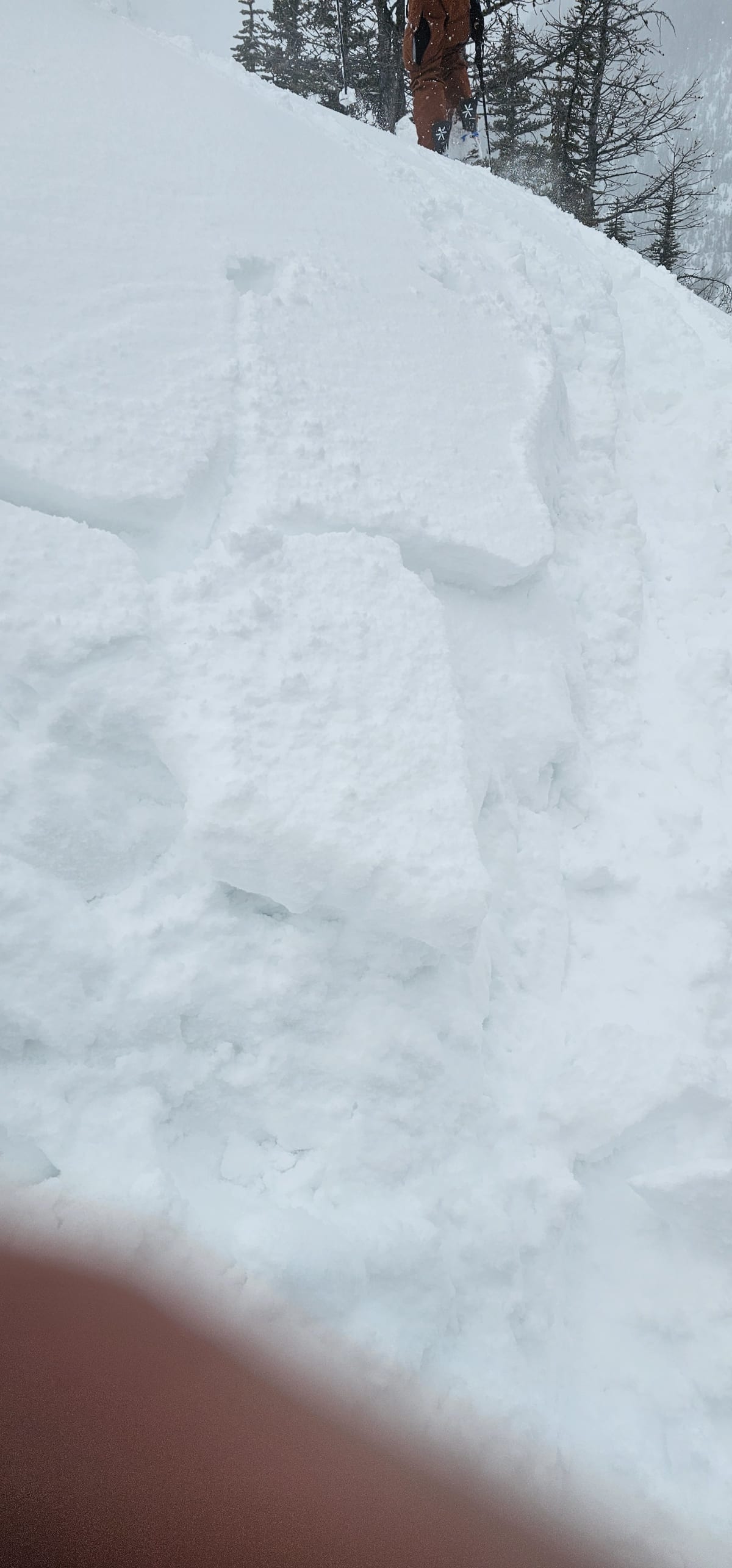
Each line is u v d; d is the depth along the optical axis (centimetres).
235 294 332
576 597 395
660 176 1948
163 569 265
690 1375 226
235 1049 225
